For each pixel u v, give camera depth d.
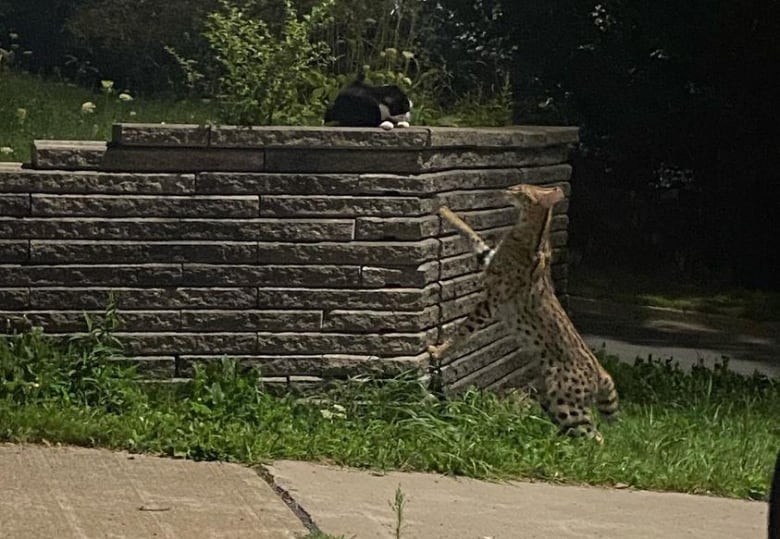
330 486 6.91
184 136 8.18
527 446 8.13
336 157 8.34
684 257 23.25
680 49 22.22
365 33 12.02
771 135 22.44
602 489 7.75
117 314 8.16
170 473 6.86
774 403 11.45
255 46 9.30
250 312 8.29
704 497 7.89
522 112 21.12
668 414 10.30
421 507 6.73
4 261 8.06
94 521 5.93
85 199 8.12
